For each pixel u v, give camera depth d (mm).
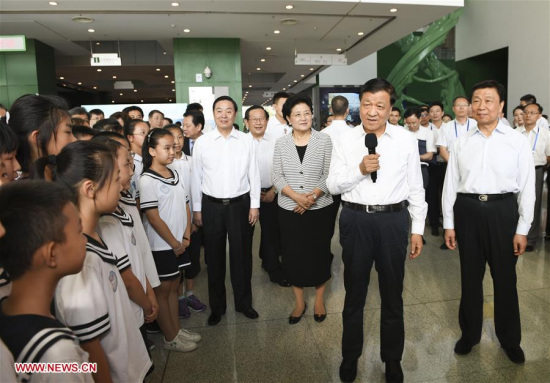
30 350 808
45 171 1397
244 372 2445
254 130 3906
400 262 2244
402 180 2211
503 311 2447
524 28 13875
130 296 1637
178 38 10391
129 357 1433
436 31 17594
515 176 2371
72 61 12609
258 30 9742
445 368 2416
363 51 12578
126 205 1950
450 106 18406
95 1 7242
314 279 2992
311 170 2988
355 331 2318
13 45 8516
